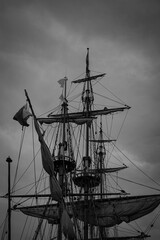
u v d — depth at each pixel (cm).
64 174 4616
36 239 4288
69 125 5044
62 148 4694
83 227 5062
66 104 5175
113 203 5006
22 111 3744
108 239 6328
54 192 4162
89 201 5109
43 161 4119
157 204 4788
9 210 2870
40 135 4097
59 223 4225
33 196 4488
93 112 5656
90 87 5891
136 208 4850
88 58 6053
